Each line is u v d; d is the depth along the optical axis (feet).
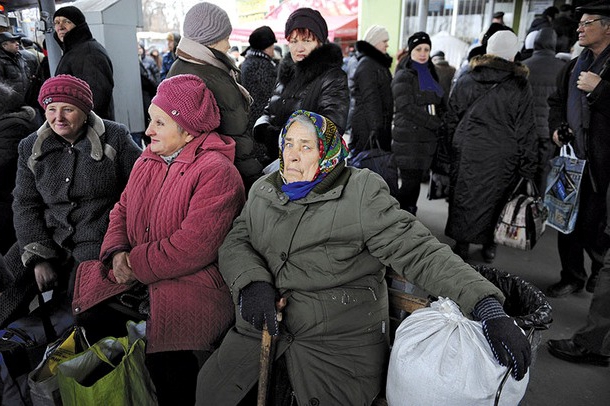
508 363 3.88
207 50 6.36
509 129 9.84
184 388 5.93
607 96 7.71
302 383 4.67
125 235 6.09
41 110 12.55
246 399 5.22
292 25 7.47
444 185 12.15
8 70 11.21
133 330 6.04
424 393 4.08
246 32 33.24
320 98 7.45
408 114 11.73
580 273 9.49
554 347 7.66
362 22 27.81
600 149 8.18
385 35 13.01
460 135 10.37
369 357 4.82
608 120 7.99
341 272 4.85
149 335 5.52
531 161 9.87
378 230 4.75
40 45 19.77
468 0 26.58
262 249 5.17
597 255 9.05
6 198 9.68
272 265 5.08
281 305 4.81
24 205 6.79
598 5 7.88
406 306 5.31
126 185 6.72
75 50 10.25
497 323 4.01
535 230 9.37
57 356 5.50
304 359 4.75
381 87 11.56
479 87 9.98
